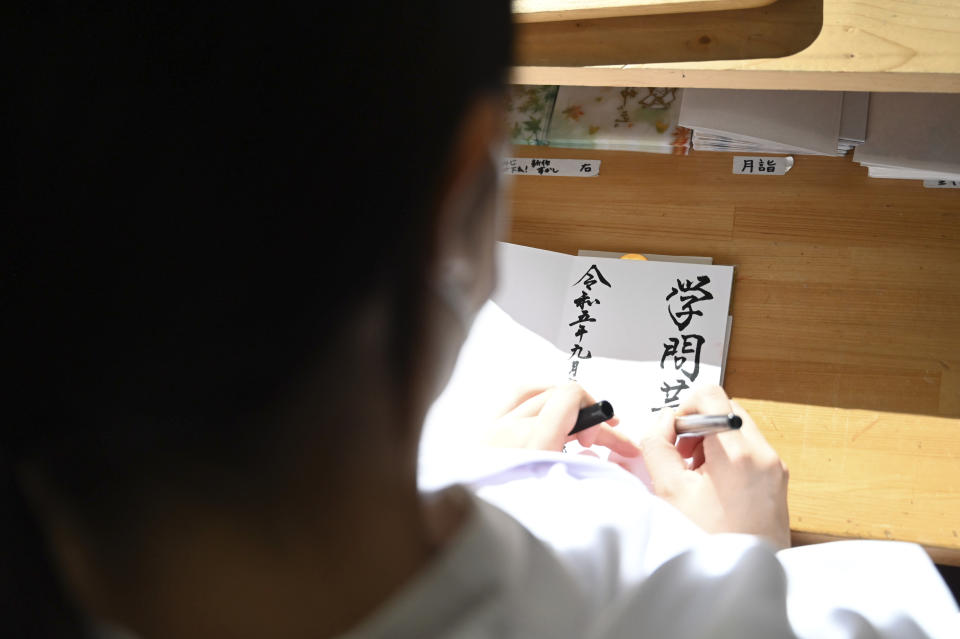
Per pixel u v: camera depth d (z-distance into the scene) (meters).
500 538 0.29
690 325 0.84
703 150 0.96
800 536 0.75
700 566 0.33
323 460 0.22
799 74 0.73
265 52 0.17
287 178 0.17
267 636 0.24
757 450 0.58
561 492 0.41
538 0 0.76
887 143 0.89
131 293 0.18
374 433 0.22
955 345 0.81
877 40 0.71
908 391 0.79
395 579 0.25
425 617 0.25
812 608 0.33
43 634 0.24
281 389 0.20
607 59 0.77
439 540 0.27
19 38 0.16
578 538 0.35
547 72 0.79
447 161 0.20
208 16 0.16
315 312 0.19
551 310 0.88
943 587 0.40
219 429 0.20
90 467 0.21
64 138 0.17
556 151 1.00
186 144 0.17
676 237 0.92
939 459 0.75
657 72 0.76
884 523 0.73
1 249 0.18
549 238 0.95
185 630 0.24
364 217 0.18
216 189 0.17
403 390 0.22
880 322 0.83
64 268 0.18
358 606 0.24
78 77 0.16
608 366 0.83
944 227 0.87
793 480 0.76
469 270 0.23
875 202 0.89
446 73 0.18
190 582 0.23
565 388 0.65
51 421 0.20
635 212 0.94
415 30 0.18
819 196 0.91
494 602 0.27
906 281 0.85
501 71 0.20
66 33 0.16
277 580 0.23
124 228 0.17
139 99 0.17
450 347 0.24
